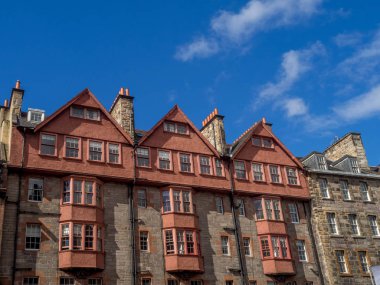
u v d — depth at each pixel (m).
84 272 27.47
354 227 38.62
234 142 41.38
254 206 35.50
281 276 33.53
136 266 29.41
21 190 28.14
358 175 40.78
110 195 30.73
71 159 30.03
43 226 27.81
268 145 38.66
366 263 37.25
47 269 26.83
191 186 33.28
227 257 32.62
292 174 38.44
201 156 35.00
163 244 30.88
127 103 34.62
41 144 29.67
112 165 31.27
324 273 35.50
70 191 29.05
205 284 30.97
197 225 32.28
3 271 25.75
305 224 36.97
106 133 32.12
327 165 40.81
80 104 31.98
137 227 30.59
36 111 33.56
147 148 33.22
